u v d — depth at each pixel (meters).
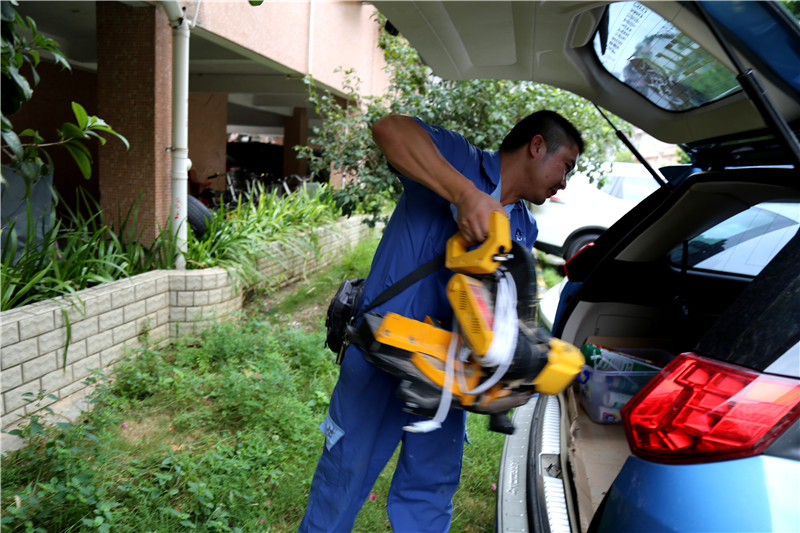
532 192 1.94
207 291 4.91
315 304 6.34
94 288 4.11
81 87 10.09
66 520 2.52
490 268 1.56
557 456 2.28
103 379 3.87
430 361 1.62
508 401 1.61
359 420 2.05
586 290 2.95
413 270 1.93
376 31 12.27
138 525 2.54
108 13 5.33
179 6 4.88
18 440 3.19
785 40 1.37
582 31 2.06
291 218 7.41
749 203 2.77
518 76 2.56
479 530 2.80
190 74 10.77
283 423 3.45
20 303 3.83
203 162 12.81
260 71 10.20
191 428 3.46
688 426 1.41
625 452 2.44
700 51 1.90
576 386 2.99
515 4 1.76
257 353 4.49
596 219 8.90
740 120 2.19
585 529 1.86
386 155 1.74
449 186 1.67
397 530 2.22
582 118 6.12
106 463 2.95
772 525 1.24
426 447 2.17
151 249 5.02
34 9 7.01
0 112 2.47
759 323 1.42
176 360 4.38
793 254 1.48
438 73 2.58
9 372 3.26
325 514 2.14
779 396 1.32
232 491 2.71
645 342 2.95
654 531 1.36
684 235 2.85
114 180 5.58
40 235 4.43
